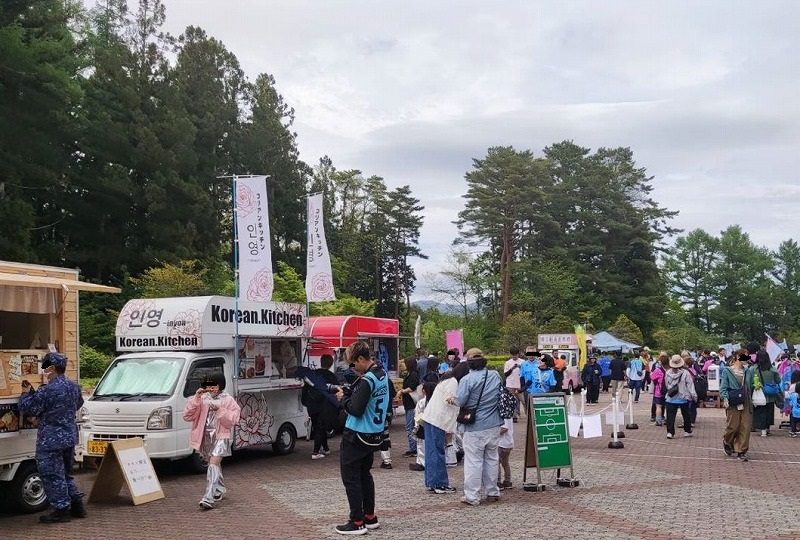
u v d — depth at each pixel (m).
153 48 42.16
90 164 38.81
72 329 11.12
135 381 13.23
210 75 48.97
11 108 27.02
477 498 9.88
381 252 70.62
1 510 10.12
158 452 12.38
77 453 12.55
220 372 13.98
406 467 13.48
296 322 16.19
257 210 15.67
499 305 67.25
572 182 73.56
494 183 66.88
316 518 9.27
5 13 26.72
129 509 10.12
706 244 96.81
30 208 28.23
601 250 70.62
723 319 94.19
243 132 50.78
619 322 64.12
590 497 10.34
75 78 38.97
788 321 97.12
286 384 15.37
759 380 15.82
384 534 8.34
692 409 19.33
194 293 31.39
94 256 36.72
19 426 9.77
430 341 53.75
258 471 13.44
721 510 9.39
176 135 39.62
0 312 11.36
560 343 37.72
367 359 8.61
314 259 19.64
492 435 9.98
